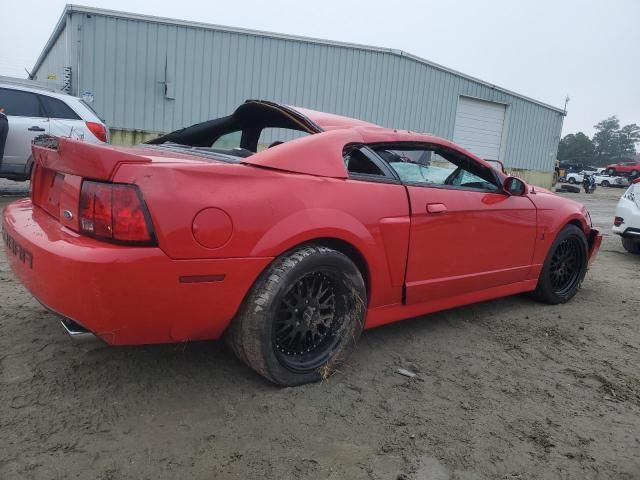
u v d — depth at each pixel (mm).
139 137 14070
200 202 2266
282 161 2641
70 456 2084
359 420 2490
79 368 2773
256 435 2312
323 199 2691
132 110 13891
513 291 4125
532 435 2463
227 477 2031
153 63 13906
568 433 2502
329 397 2680
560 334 3838
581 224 4680
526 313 4289
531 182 22969
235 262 2365
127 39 13531
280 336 2670
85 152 2223
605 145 107938
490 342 3602
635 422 2639
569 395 2891
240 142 3996
